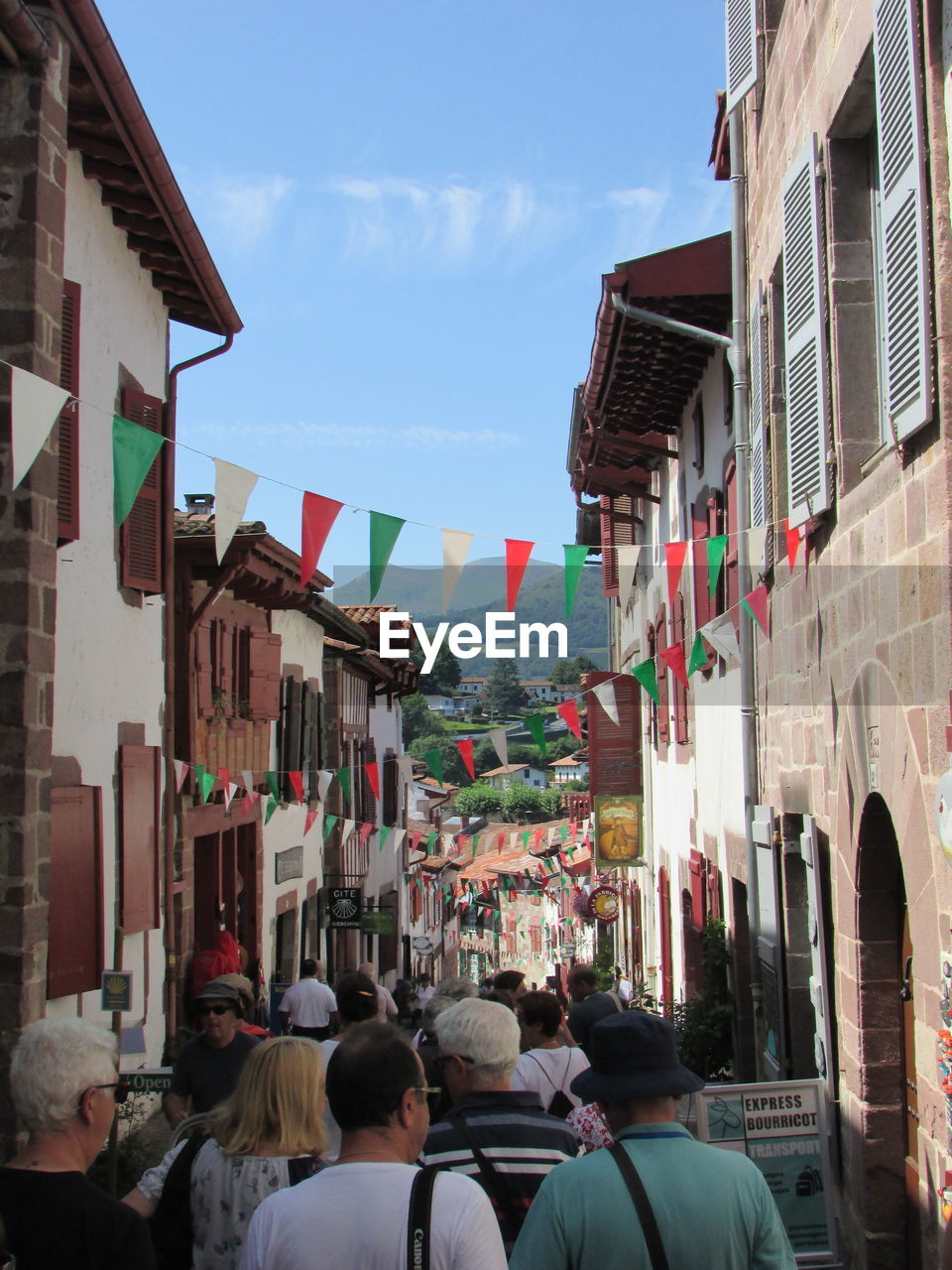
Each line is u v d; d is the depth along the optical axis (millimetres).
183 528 13539
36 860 7328
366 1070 2951
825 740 7570
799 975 9086
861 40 6184
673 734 17094
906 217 5309
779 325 9234
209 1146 3707
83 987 9227
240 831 16703
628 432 16875
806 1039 9016
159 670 11680
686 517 15570
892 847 6688
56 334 7734
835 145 7023
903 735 5660
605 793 21984
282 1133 3652
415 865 35469
